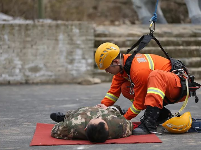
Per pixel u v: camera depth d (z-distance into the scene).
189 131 5.05
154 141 4.45
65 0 18.66
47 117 6.39
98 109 4.67
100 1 18.91
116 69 5.09
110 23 18.12
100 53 5.06
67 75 11.83
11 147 4.39
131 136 4.73
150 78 4.84
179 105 7.43
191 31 12.87
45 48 11.78
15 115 6.63
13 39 11.74
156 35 12.62
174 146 4.29
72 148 4.22
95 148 4.20
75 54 11.80
